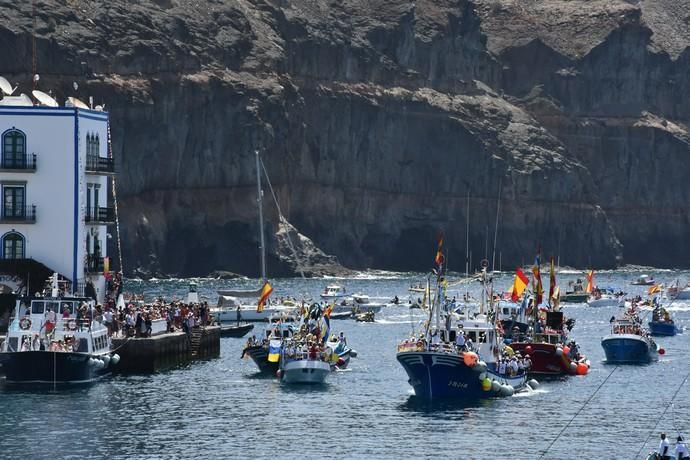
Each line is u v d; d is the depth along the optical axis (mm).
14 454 155250
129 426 171375
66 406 182500
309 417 180875
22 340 198125
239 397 195500
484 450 162750
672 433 175250
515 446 165375
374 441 166000
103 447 159625
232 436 167375
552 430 175500
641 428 178375
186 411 182750
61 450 157750
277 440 165625
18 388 194625
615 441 169625
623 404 197750
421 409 188500
